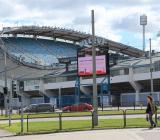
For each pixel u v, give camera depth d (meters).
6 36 157.38
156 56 112.56
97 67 57.44
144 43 162.62
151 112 26.91
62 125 31.44
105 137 20.94
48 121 37.88
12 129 29.72
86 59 56.84
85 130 26.91
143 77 111.94
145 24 154.75
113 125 29.66
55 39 169.50
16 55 150.38
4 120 45.16
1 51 149.00
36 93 142.62
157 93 98.75
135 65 114.62
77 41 172.12
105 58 56.91
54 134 24.81
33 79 140.75
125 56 164.62
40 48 162.00
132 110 58.97
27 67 148.75
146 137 20.22
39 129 28.53
